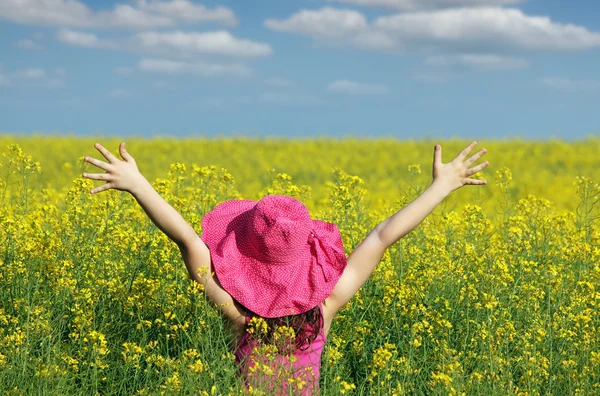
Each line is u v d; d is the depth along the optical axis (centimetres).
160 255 589
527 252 693
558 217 800
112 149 3141
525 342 499
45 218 753
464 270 651
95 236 648
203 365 428
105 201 699
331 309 465
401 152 3138
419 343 480
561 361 505
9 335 493
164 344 521
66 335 542
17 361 457
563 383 499
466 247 646
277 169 2503
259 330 443
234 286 447
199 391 413
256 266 454
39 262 584
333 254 458
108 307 553
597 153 3027
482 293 557
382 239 462
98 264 617
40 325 494
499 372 493
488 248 682
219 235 472
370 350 541
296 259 454
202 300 481
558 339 547
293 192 780
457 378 432
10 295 564
